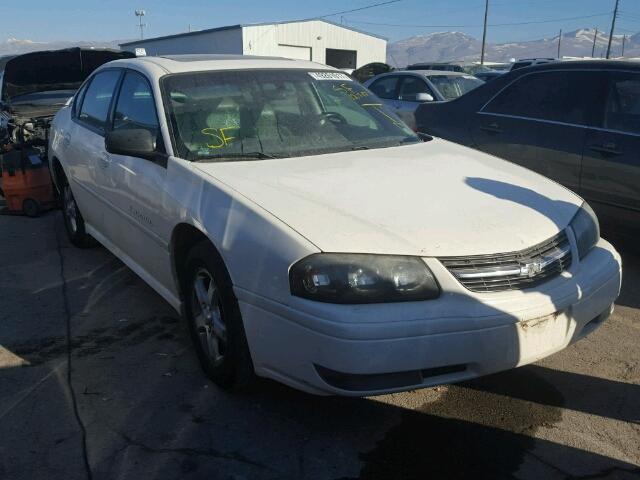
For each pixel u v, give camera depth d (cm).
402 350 246
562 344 286
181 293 344
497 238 274
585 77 526
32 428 289
